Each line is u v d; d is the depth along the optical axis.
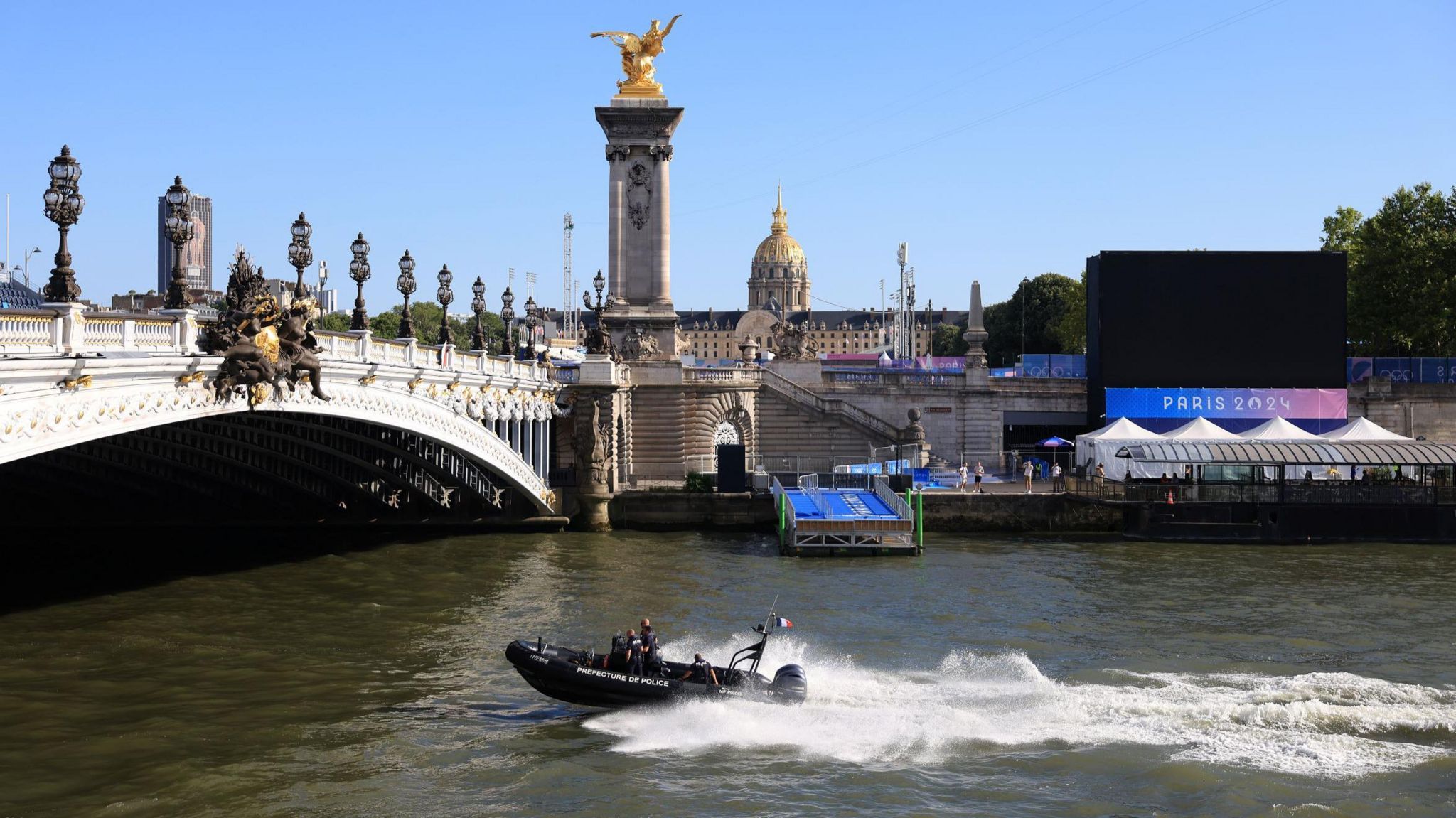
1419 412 120.69
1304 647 58.66
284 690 50.97
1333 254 115.69
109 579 74.38
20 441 39.81
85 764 42.12
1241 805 38.69
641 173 120.31
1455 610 67.75
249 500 95.31
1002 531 101.06
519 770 41.97
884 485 97.69
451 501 100.44
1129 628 62.94
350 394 63.28
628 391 111.44
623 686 47.16
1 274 81.25
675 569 81.00
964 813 38.47
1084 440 111.88
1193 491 97.31
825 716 47.25
